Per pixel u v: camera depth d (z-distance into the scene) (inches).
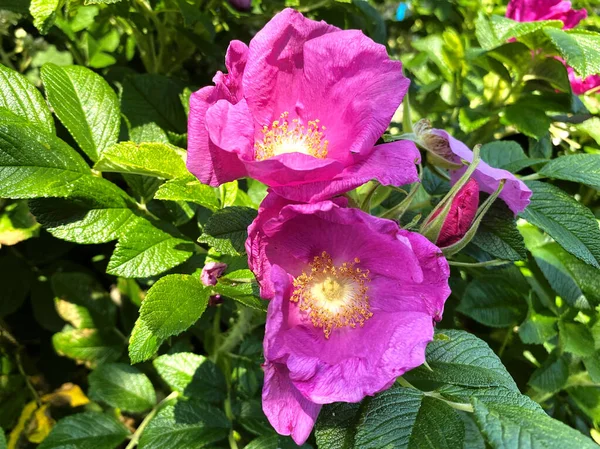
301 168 5.6
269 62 6.6
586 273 10.2
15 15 10.9
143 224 8.0
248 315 9.7
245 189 11.2
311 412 6.1
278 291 5.7
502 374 6.8
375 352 6.1
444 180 9.1
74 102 8.5
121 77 12.6
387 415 6.6
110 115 8.7
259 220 6.0
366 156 6.4
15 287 12.0
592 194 12.2
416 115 13.4
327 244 6.6
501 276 10.6
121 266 7.4
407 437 6.4
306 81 6.8
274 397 6.0
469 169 6.3
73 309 11.6
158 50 13.3
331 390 5.9
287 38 6.5
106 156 7.5
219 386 9.5
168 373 9.5
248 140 6.0
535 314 10.6
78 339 11.5
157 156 7.8
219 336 10.6
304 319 6.7
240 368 9.7
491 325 10.4
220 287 7.2
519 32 9.6
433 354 7.1
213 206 7.9
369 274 6.7
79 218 7.6
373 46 6.5
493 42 10.8
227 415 9.3
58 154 7.7
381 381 5.7
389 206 9.4
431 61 15.4
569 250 8.4
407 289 6.4
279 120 6.9
